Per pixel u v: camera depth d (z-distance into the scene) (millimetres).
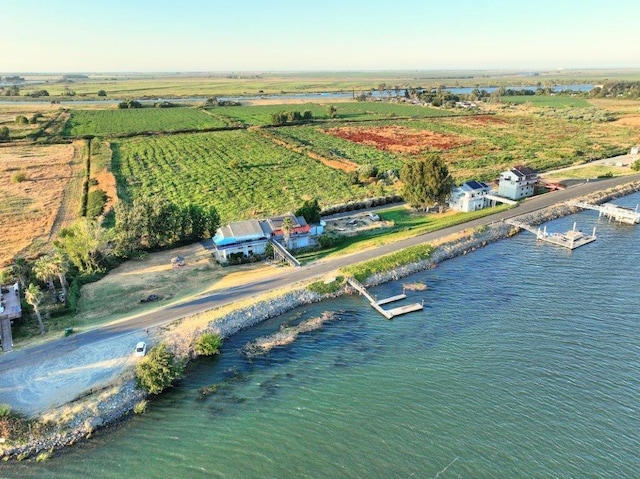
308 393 53125
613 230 102625
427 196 108562
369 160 168500
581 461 43000
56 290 74500
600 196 122938
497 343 61500
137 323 65062
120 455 45062
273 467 43281
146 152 179000
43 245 94375
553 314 68250
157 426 48656
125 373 54500
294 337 64438
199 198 124750
